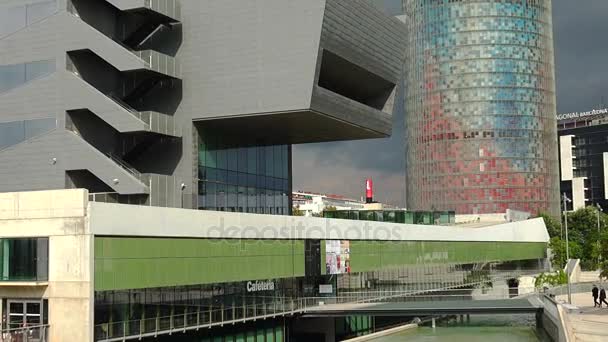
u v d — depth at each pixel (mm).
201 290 42719
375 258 66062
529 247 117000
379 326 64812
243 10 53656
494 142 188250
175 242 40719
